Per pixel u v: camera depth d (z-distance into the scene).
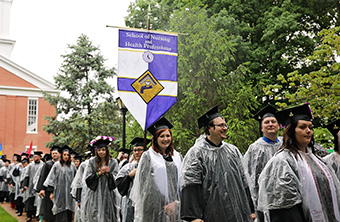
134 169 6.54
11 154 35.16
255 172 5.66
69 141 25.09
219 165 4.14
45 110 36.75
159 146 5.82
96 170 7.64
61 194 9.93
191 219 3.91
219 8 19.81
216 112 4.30
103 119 26.44
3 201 19.97
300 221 3.33
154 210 5.55
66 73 26.09
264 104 19.08
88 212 7.56
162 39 7.66
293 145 3.62
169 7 20.56
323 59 12.77
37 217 13.68
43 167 10.70
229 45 16.59
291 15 17.50
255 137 15.66
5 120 35.38
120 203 8.08
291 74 12.67
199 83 15.85
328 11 19.36
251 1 19.73
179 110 16.00
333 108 12.16
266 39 18.38
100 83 25.56
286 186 3.38
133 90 7.30
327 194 3.46
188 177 4.04
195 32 16.12
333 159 4.96
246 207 4.14
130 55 7.41
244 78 17.23
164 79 7.52
